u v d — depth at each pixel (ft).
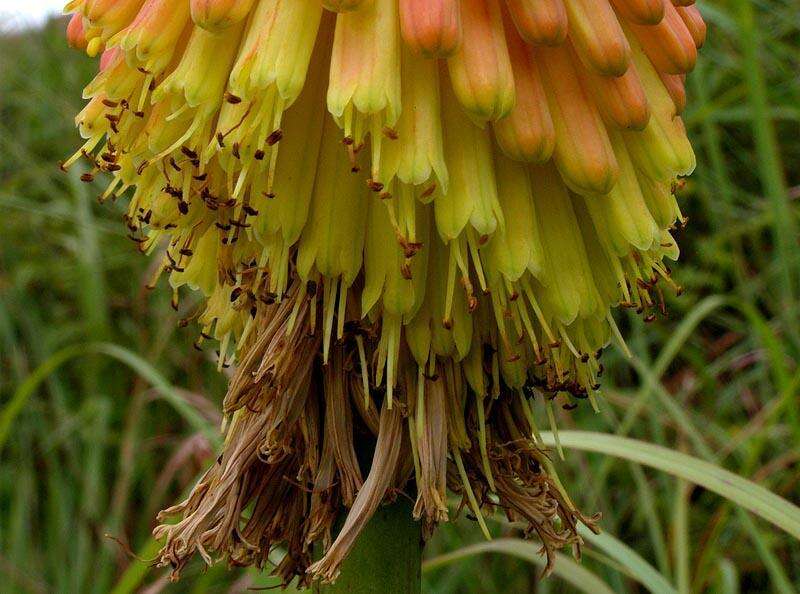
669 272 0.70
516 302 0.64
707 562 0.99
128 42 0.62
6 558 1.47
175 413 1.59
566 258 0.64
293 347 0.67
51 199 1.88
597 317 0.66
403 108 0.61
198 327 1.57
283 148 0.63
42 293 1.76
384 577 0.67
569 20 0.61
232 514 0.69
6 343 1.69
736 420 1.46
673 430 1.41
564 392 0.70
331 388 0.67
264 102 0.61
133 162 0.66
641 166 0.64
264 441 0.68
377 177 0.60
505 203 0.63
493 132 0.64
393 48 0.60
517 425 0.70
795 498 1.29
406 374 0.66
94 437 1.46
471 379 0.66
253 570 0.85
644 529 1.37
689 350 1.38
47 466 1.60
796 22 1.56
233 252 0.68
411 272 0.63
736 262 1.40
